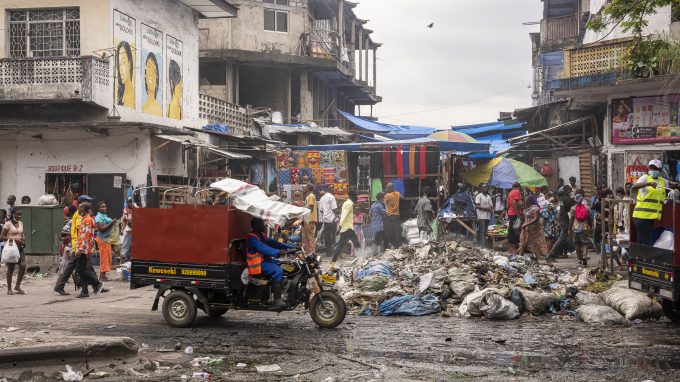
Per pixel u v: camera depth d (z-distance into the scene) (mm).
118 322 10773
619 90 22156
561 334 9688
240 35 38594
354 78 48656
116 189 21844
